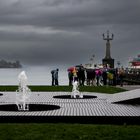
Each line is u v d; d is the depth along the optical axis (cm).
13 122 1291
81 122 1292
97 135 1068
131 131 1122
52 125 1220
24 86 1811
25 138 1026
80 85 3394
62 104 1694
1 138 1027
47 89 2841
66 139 1016
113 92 2648
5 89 2802
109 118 1290
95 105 1656
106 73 3566
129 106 1619
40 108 1590
